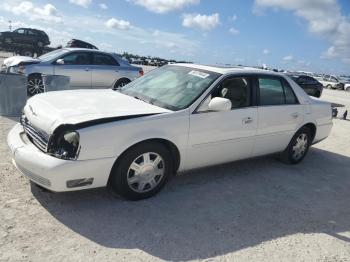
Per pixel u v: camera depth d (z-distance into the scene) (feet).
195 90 15.79
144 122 13.56
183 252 11.28
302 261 11.59
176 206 14.19
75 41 84.64
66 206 13.19
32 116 13.78
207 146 15.71
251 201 15.51
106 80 39.65
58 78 29.48
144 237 11.83
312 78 80.69
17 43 103.96
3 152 17.90
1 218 11.94
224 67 17.75
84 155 12.27
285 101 19.29
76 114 12.99
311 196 16.89
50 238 11.21
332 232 13.73
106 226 12.21
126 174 13.52
